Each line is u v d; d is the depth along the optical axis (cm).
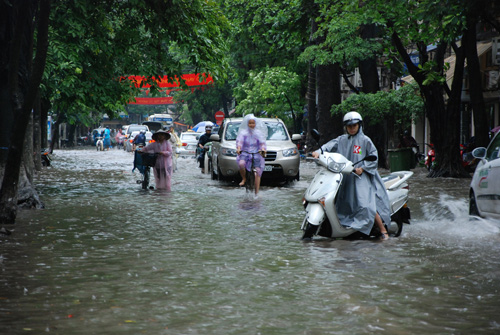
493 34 3753
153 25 1909
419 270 903
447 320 658
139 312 692
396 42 3042
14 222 1404
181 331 622
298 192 2194
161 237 1216
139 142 3400
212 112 9444
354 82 6316
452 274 876
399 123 3881
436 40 2869
